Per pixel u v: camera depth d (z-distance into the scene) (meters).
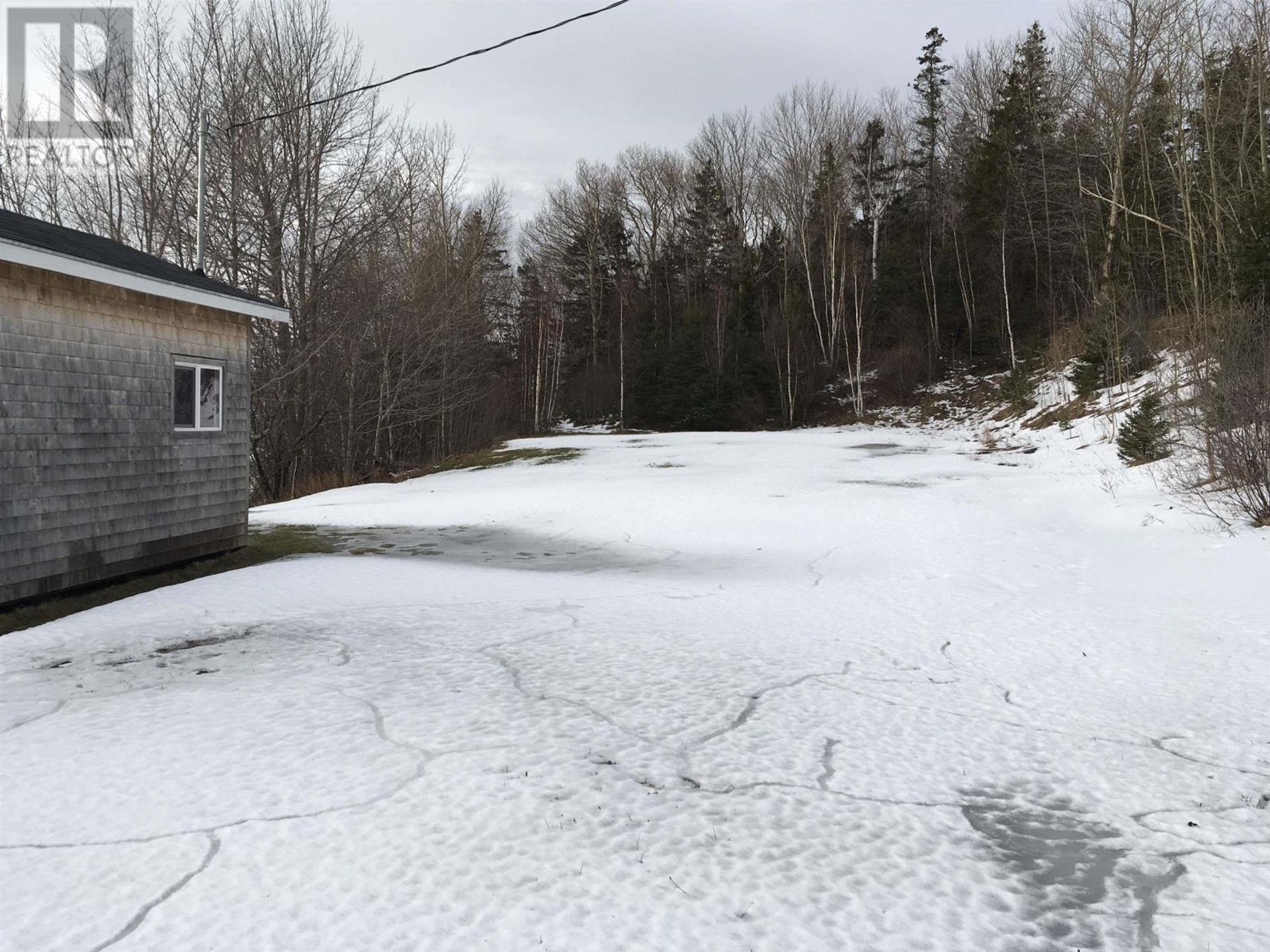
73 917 2.66
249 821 3.28
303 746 4.03
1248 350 11.39
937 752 4.08
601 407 47.78
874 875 2.98
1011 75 41.00
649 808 3.45
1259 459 9.66
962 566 8.89
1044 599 7.32
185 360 9.84
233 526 10.80
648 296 53.81
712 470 19.50
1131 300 24.55
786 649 5.88
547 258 55.75
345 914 2.69
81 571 8.35
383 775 3.71
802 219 44.22
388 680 5.05
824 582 8.36
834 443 26.67
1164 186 28.20
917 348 40.25
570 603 7.36
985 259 39.84
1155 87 25.48
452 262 36.31
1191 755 4.04
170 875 2.91
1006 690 4.98
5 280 7.42
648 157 56.12
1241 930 2.67
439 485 19.59
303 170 26.11
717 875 2.96
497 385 41.06
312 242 25.41
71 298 8.16
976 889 2.90
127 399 8.91
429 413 29.69
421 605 7.23
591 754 3.97
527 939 2.57
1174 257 25.33
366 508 15.53
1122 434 16.06
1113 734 4.30
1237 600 6.93
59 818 3.31
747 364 41.50
